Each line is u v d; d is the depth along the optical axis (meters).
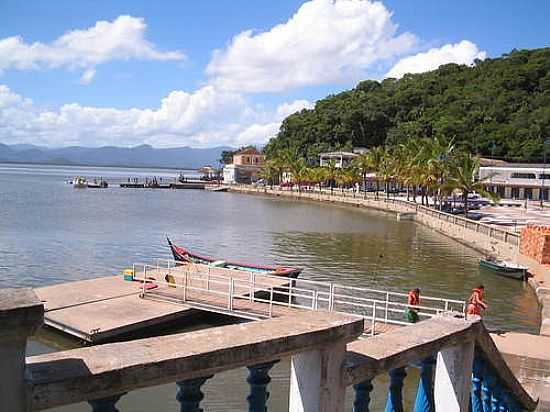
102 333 19.36
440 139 80.12
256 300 22.25
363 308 26.36
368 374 3.15
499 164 105.12
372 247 50.22
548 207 85.75
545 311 25.72
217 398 14.70
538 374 15.52
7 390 1.90
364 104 165.00
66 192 125.81
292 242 52.69
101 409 2.24
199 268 30.25
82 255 41.59
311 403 2.90
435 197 85.75
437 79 164.62
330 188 129.25
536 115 120.00
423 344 3.51
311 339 2.73
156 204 97.75
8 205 85.00
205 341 2.48
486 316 26.92
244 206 97.56
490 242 46.47
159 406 14.46
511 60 153.50
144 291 23.88
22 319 1.88
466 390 4.06
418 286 33.72
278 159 142.62
